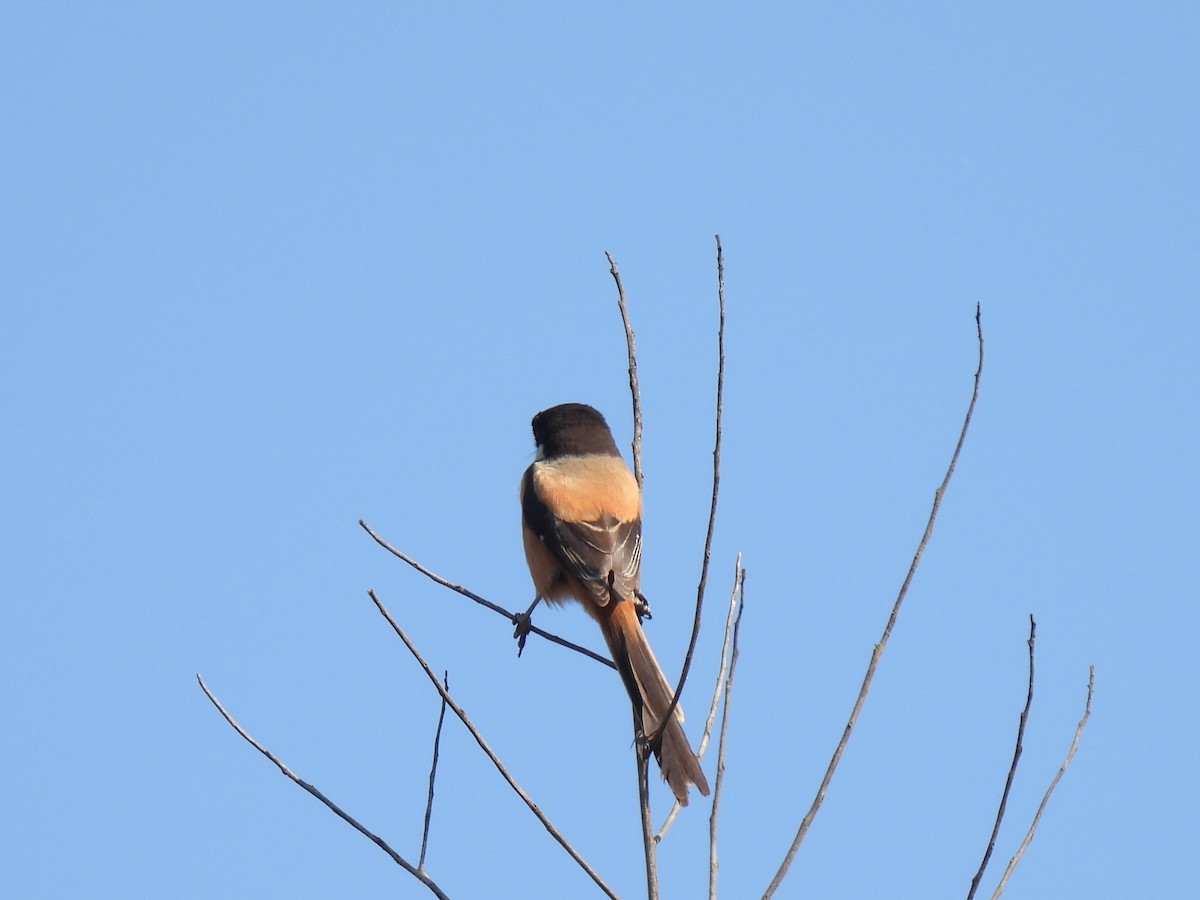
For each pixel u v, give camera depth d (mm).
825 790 7945
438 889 8234
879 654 8273
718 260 8703
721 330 8586
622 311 10281
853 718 8117
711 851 8203
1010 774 8055
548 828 8180
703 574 8312
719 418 8453
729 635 9703
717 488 8383
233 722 8805
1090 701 8844
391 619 8641
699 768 9312
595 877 8109
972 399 8773
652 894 8328
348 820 8531
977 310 8922
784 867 7754
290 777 8625
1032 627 8352
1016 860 8219
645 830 8508
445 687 8547
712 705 9602
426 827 8586
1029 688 8242
